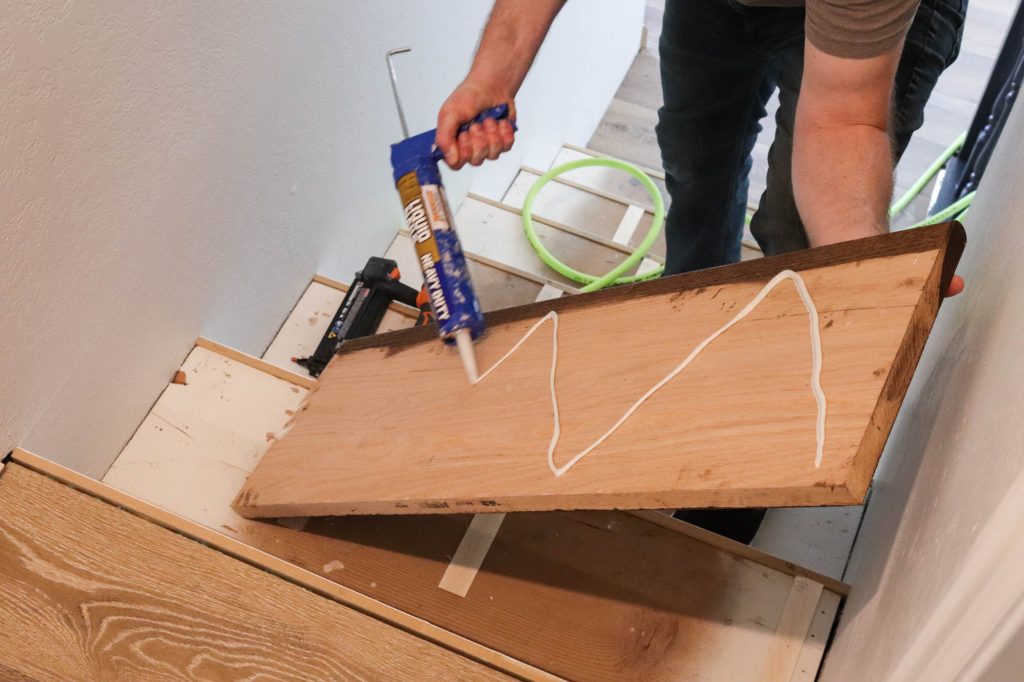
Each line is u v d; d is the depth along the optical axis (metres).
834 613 1.31
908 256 0.89
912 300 0.86
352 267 2.26
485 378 1.24
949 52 1.41
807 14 1.03
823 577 1.33
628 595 1.34
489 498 1.09
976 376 0.89
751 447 0.88
